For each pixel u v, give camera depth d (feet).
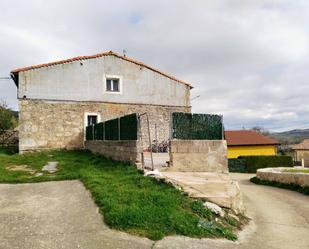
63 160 45.06
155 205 19.69
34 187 26.78
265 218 25.84
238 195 25.40
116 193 22.22
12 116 87.10
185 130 34.30
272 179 54.34
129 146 33.91
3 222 17.46
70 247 14.24
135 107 67.21
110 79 65.87
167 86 71.56
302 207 32.22
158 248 14.69
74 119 60.49
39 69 57.98
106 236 15.67
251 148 108.37
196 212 20.12
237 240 17.80
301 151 124.26
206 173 32.86
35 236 15.44
